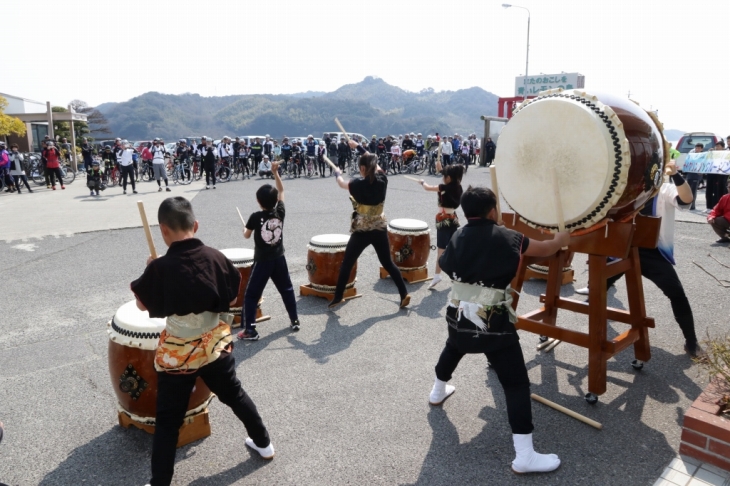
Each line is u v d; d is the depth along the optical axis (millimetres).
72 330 5109
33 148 30062
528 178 3553
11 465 3004
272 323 5199
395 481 2836
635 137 3271
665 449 3088
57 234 9617
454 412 3527
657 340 4684
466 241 2916
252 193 16219
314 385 3914
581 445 3139
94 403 3719
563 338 3734
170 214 2592
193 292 2527
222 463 3016
